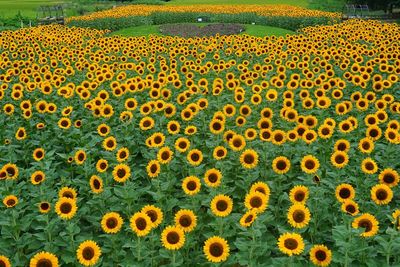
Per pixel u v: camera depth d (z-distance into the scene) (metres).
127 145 10.77
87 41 26.42
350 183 9.01
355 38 23.73
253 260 6.19
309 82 14.34
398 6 47.75
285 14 40.09
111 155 9.53
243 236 7.40
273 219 7.74
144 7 50.03
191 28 36.84
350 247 6.16
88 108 12.54
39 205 7.19
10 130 11.77
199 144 10.70
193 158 8.40
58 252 7.14
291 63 17.67
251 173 8.89
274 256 7.20
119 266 6.95
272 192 8.62
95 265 6.21
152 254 6.62
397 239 6.23
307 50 20.20
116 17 40.34
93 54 21.84
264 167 9.23
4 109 11.93
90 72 17.25
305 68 16.86
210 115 12.62
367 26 28.69
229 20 41.12
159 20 42.34
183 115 10.82
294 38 24.41
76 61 20.67
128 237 7.44
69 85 14.67
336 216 7.61
